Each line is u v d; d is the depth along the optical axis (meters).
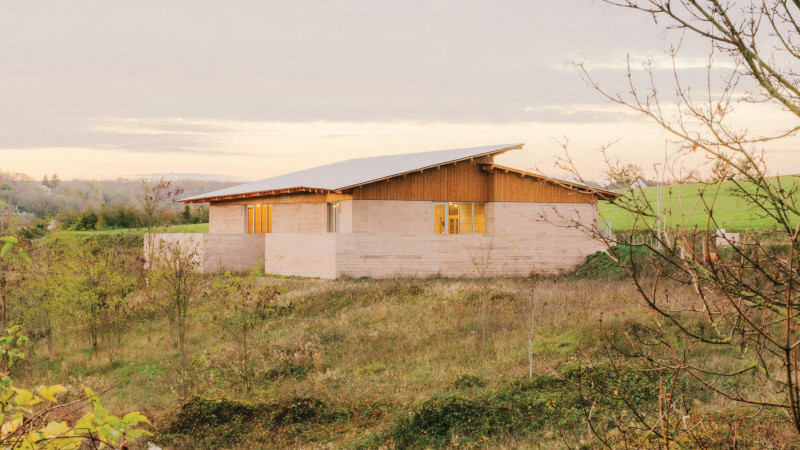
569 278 29.12
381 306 21.22
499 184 31.20
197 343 19.11
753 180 2.93
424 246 29.44
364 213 29.39
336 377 15.33
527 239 30.95
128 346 19.89
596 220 3.47
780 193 3.03
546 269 31.11
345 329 18.98
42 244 19.69
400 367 15.68
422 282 26.08
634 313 16.45
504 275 30.36
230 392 14.55
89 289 19.73
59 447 2.50
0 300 4.22
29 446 2.44
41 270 18.91
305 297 23.31
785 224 2.92
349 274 28.36
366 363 16.33
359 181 28.86
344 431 11.89
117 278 20.47
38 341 20.20
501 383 13.05
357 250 28.53
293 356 16.83
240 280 17.11
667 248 3.04
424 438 11.01
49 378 16.98
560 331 16.81
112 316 20.69
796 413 2.64
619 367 11.73
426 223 30.61
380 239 28.86
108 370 17.91
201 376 15.74
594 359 12.56
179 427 12.13
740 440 6.57
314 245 29.53
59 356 19.50
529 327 17.58
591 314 17.70
